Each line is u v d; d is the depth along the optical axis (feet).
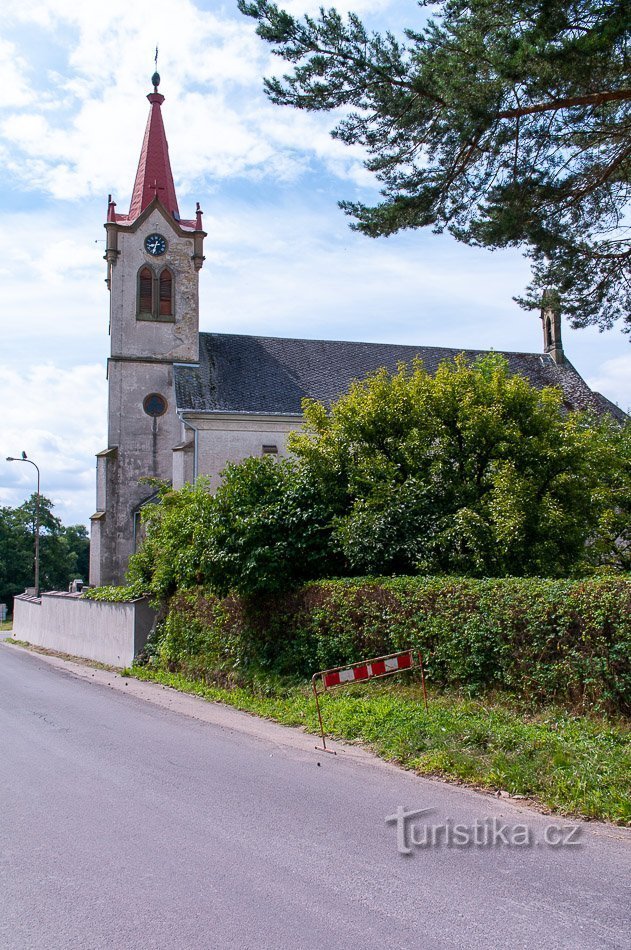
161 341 114.52
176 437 113.39
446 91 37.24
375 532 44.47
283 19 38.27
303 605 44.91
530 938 13.38
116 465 112.27
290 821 20.12
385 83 38.93
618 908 14.74
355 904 14.79
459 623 34.81
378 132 40.73
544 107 39.04
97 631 77.25
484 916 14.29
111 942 13.19
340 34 38.34
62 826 19.65
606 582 29.30
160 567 63.10
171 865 16.81
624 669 28.09
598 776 22.81
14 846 18.12
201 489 68.85
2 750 29.55
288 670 45.37
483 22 37.93
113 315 114.01
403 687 37.40
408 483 46.37
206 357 114.42
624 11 34.83
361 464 48.91
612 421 69.26
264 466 52.49
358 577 42.83
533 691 31.65
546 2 35.53
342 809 21.33
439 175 41.34
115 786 23.79
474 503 45.73
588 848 18.30
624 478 57.47
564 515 44.37
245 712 40.40
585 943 13.20
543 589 31.65
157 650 63.26
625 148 41.57
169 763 27.27
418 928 13.74
